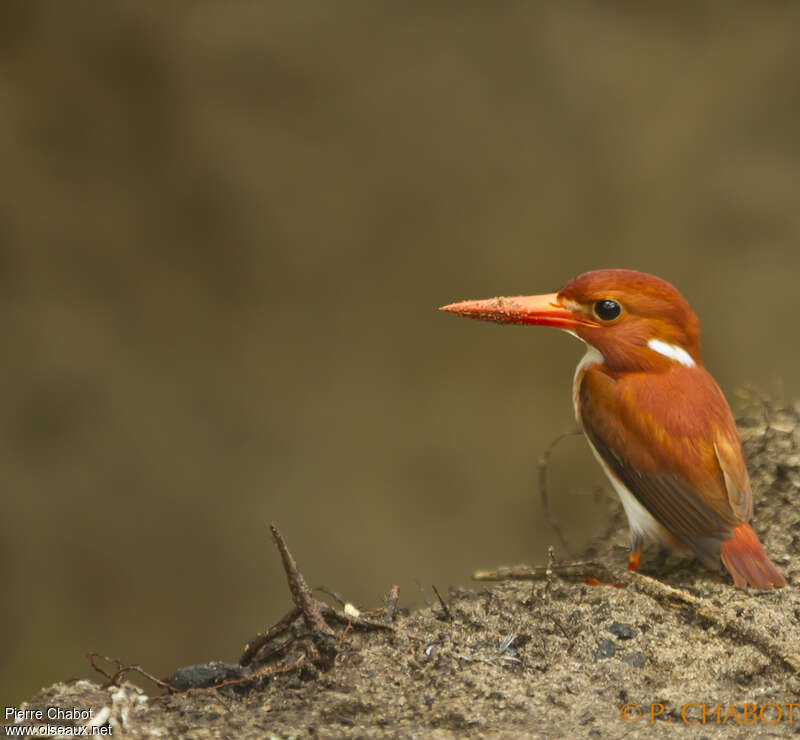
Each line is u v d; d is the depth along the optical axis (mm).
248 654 4516
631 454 5191
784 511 5680
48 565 14500
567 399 16422
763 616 4531
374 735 3857
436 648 4379
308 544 15055
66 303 16719
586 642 4449
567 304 5457
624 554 5789
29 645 13586
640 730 3848
